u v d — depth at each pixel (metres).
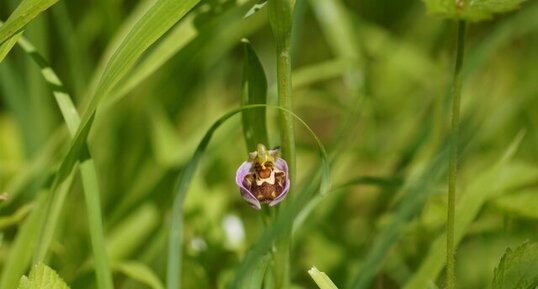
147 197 0.88
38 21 0.91
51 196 0.70
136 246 0.86
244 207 0.91
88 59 1.05
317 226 0.85
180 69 0.96
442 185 0.85
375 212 0.90
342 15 0.97
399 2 1.20
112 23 0.97
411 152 0.89
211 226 0.81
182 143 0.96
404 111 1.05
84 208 0.91
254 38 1.16
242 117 0.69
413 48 1.10
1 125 0.95
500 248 0.84
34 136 0.91
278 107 0.66
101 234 0.70
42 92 0.93
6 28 0.65
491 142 0.98
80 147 0.69
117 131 0.94
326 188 0.67
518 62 1.14
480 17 0.65
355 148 0.94
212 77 1.02
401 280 0.84
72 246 0.88
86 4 1.06
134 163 0.95
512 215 0.76
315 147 0.93
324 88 1.16
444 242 0.72
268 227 0.69
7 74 0.91
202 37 0.92
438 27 1.08
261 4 0.66
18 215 0.72
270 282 0.71
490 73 1.15
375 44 1.07
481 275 0.86
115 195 0.94
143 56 0.94
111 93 0.80
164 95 0.98
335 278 0.82
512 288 0.65
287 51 0.65
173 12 0.66
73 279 0.77
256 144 0.70
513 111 0.96
